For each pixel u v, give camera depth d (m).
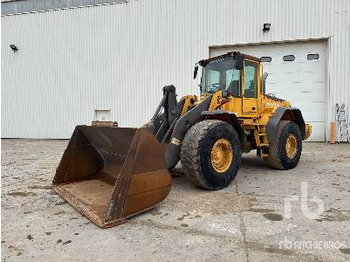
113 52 12.21
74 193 3.72
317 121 10.37
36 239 2.56
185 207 3.35
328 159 6.65
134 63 11.95
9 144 11.20
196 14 11.07
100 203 3.33
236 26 10.70
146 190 3.11
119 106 12.30
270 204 3.43
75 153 4.29
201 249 2.33
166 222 2.91
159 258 2.19
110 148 4.05
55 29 13.01
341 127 9.96
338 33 9.84
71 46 12.81
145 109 11.94
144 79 11.86
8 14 13.59
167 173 3.32
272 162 5.42
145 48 11.76
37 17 13.23
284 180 4.64
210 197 3.72
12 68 13.77
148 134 3.16
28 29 13.39
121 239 2.54
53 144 11.12
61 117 13.22
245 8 10.57
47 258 2.22
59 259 2.20
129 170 2.99
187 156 3.82
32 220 3.01
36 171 5.65
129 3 11.84
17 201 3.66
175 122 4.21
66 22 12.82
